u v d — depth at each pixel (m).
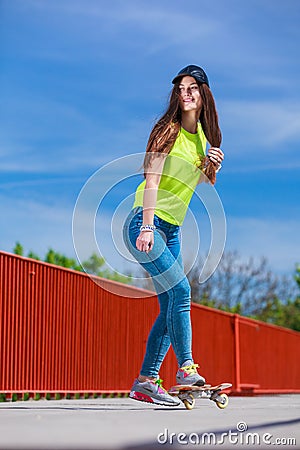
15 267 12.19
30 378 12.45
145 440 3.54
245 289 46.41
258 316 46.25
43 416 4.98
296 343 29.12
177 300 6.36
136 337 15.78
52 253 43.62
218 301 45.72
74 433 3.70
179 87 6.44
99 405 7.27
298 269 51.78
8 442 3.32
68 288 13.55
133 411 5.90
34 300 12.64
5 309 11.91
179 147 6.41
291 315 50.25
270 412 5.94
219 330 20.59
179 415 5.35
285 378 27.20
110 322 14.85
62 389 13.28
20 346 12.23
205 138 6.56
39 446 3.21
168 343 6.58
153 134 6.37
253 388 22.88
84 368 13.96
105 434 3.70
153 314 16.52
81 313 13.94
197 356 19.02
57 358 13.19
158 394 6.57
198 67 6.51
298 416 5.38
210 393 6.46
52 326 13.09
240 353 22.16
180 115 6.46
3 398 12.32
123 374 15.21
